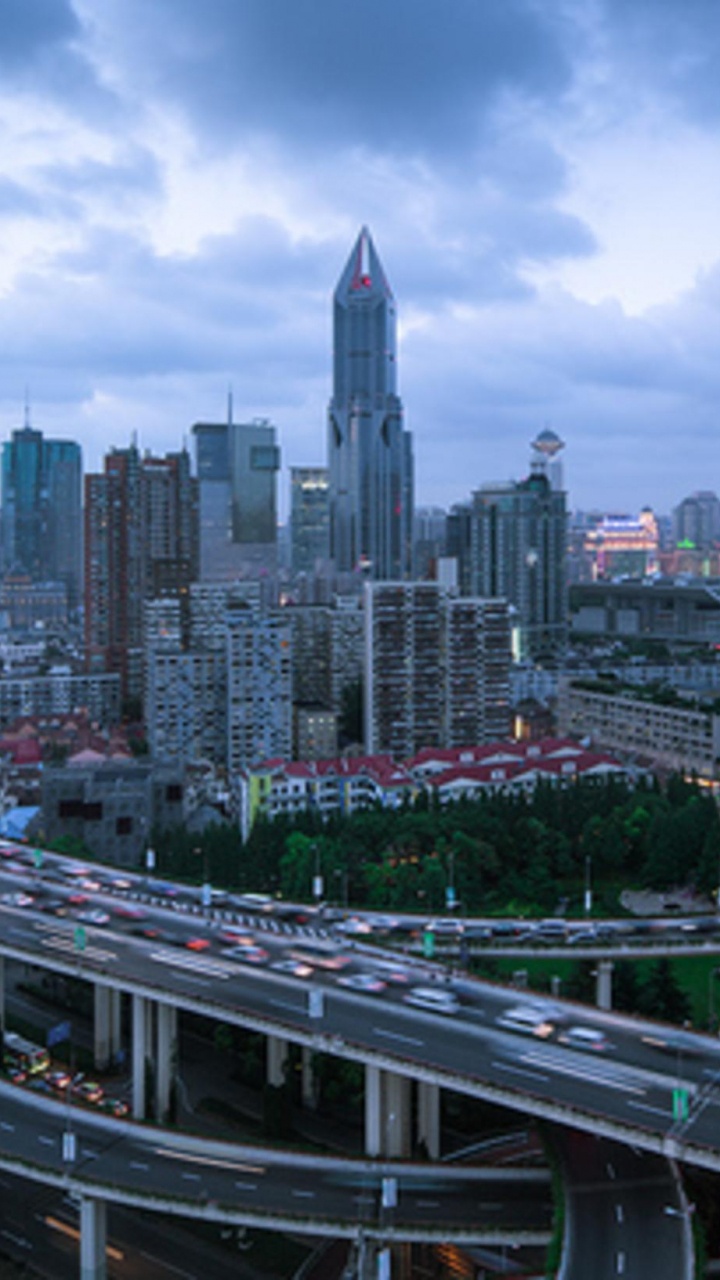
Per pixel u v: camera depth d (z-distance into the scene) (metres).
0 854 190.38
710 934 159.38
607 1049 107.12
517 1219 94.31
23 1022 164.88
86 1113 115.00
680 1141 87.38
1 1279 105.75
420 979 127.62
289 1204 97.19
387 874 199.62
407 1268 102.75
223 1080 146.00
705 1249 88.81
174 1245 111.94
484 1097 99.12
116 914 154.25
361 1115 136.00
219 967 131.75
